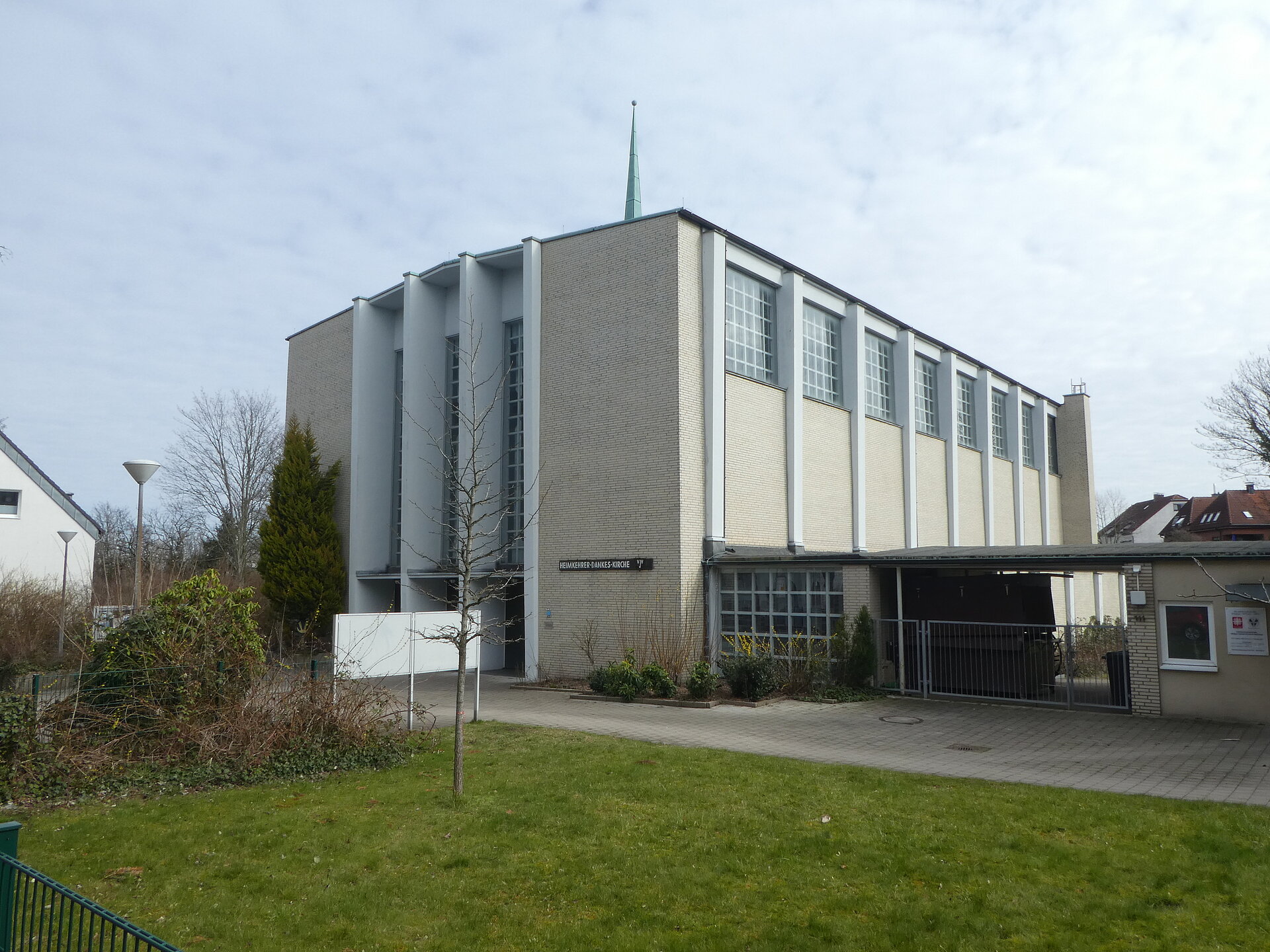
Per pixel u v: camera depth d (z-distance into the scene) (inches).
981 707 666.8
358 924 251.9
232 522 1834.4
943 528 1317.7
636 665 802.8
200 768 419.5
